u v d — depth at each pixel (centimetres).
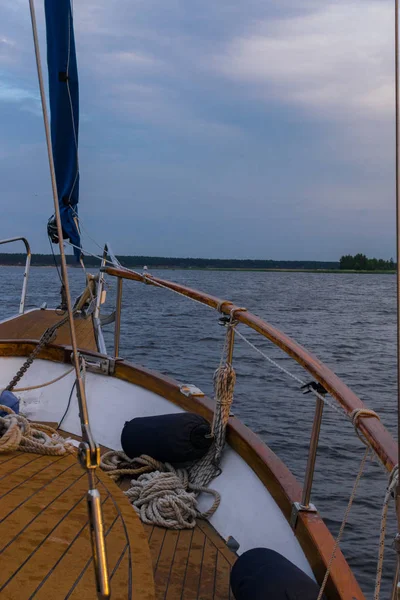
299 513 219
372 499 573
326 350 1741
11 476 212
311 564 205
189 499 264
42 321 573
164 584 217
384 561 468
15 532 173
